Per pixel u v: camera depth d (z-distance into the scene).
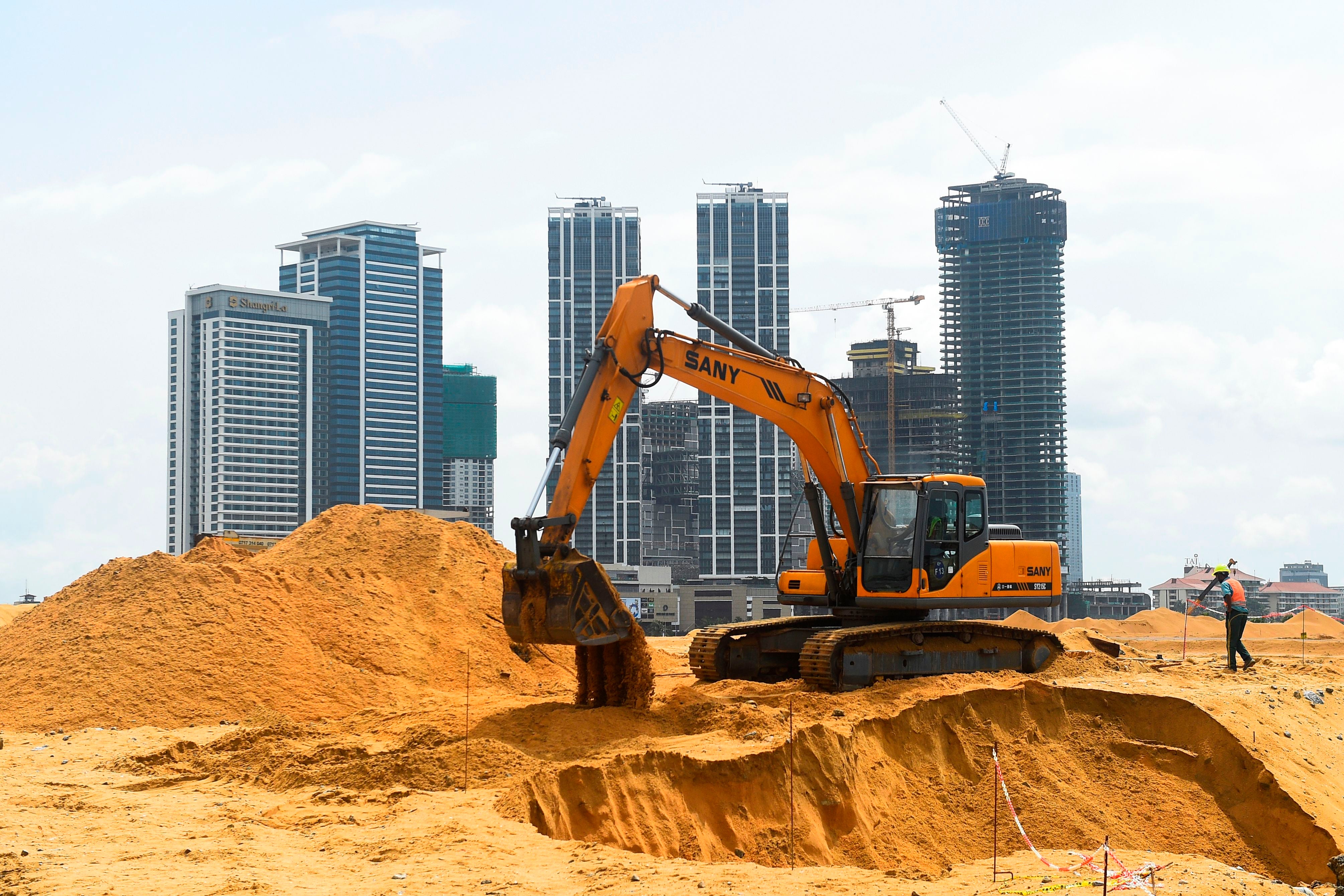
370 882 13.59
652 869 14.39
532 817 16.92
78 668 27.81
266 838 15.67
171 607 29.84
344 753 19.83
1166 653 55.53
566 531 21.47
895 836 20.64
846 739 21.02
